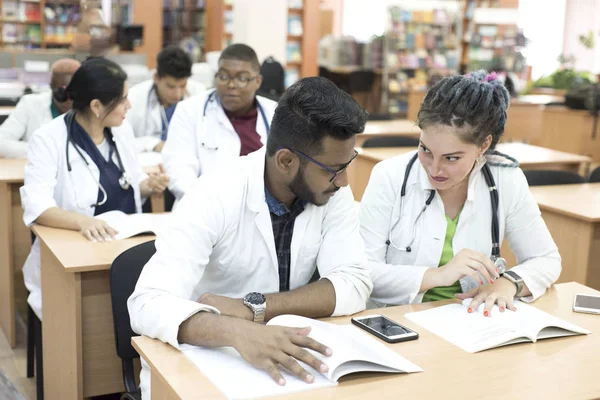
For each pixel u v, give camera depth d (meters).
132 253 2.07
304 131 1.53
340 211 1.84
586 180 4.91
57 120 2.86
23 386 2.98
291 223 1.79
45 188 2.73
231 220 1.71
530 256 2.10
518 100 9.20
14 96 6.43
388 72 11.50
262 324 1.53
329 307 1.73
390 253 2.13
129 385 2.07
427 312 1.79
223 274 1.78
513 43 11.32
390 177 2.10
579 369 1.48
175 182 3.20
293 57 11.20
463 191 2.07
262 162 1.73
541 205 3.37
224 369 1.39
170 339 1.49
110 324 2.37
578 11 14.18
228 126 3.28
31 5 11.04
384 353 1.51
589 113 8.52
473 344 1.58
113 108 2.79
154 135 4.67
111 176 2.90
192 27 11.55
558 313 1.85
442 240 2.07
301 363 1.43
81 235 2.58
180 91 4.60
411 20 11.40
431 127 1.81
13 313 3.36
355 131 1.53
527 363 1.51
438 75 11.65
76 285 2.28
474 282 2.08
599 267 3.28
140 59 7.45
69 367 2.41
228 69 3.17
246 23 10.04
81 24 5.59
